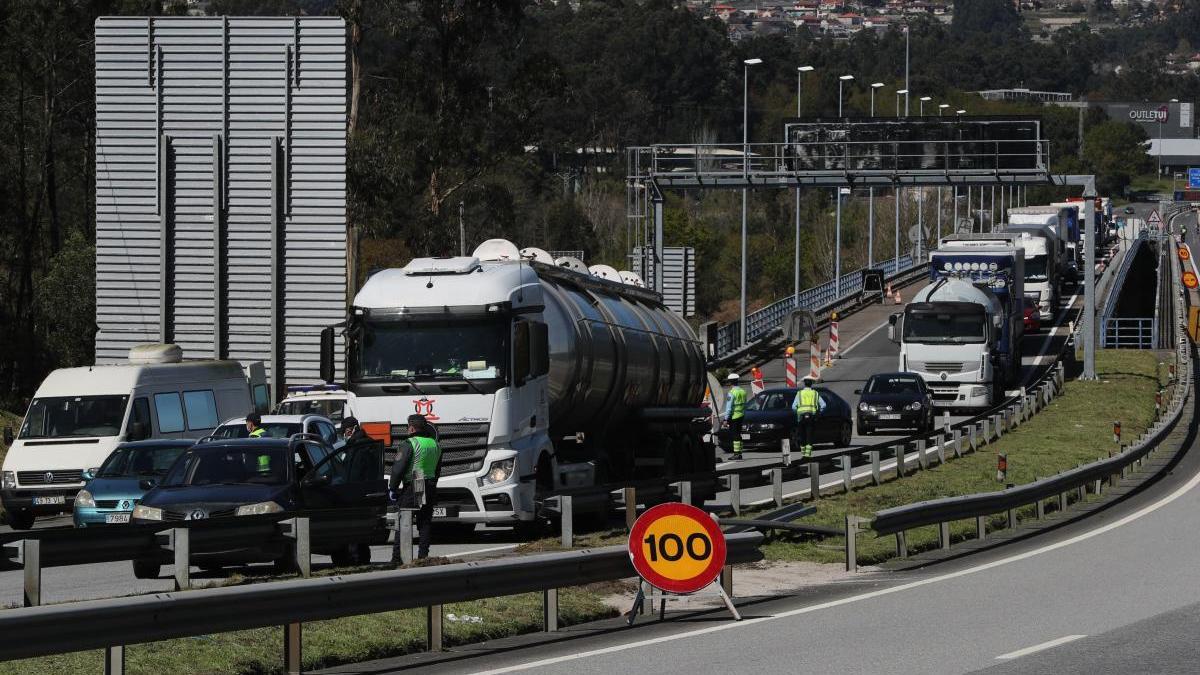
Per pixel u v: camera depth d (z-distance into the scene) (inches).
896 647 1381.6
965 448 3981.3
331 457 2036.2
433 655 1389.0
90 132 7391.7
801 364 7012.8
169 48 3833.7
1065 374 6171.3
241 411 3363.7
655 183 6304.1
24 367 6171.3
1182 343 6771.7
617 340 2753.4
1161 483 3496.6
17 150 7155.5
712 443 3302.2
